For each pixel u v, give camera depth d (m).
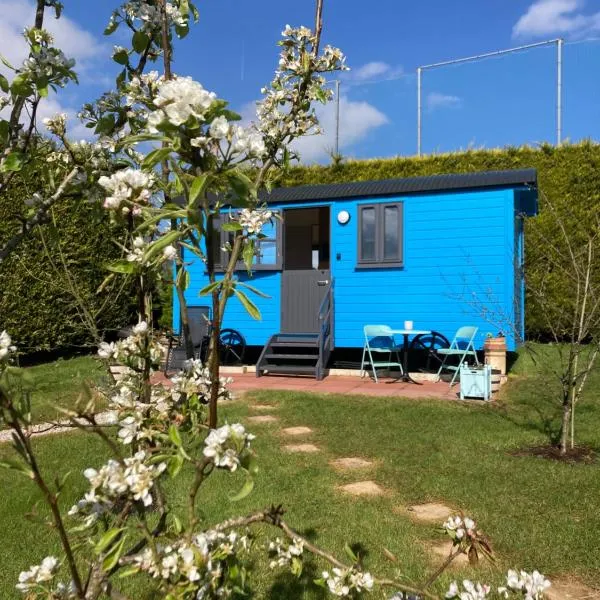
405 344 10.14
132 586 2.99
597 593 3.13
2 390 1.21
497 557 3.46
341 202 10.96
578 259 6.34
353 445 5.83
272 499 4.33
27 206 2.13
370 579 1.66
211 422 1.63
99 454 5.46
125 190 1.54
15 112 2.05
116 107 2.15
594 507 4.14
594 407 7.42
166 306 12.41
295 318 11.23
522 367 10.26
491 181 9.78
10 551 3.50
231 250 1.79
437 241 10.23
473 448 5.69
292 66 2.19
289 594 3.03
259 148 1.42
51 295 11.11
